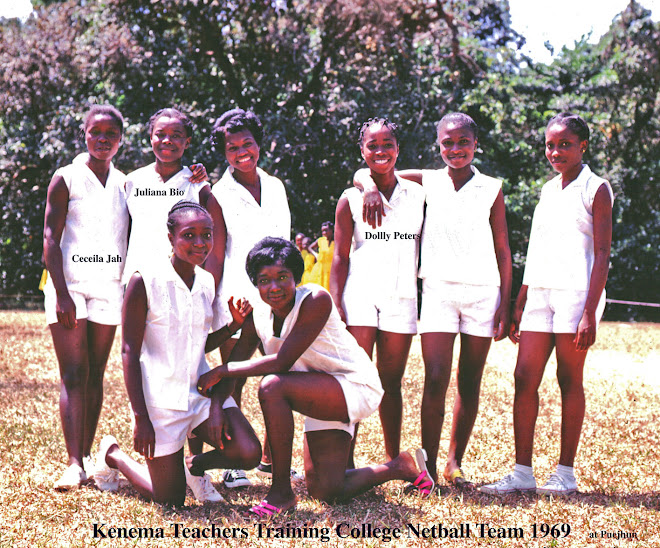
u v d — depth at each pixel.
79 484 4.34
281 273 3.91
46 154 19.69
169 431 3.98
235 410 4.13
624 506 4.12
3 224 22.27
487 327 4.73
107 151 4.76
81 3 20.98
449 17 19.80
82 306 4.70
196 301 4.09
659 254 23.61
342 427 4.12
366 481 4.21
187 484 4.38
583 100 25.39
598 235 4.55
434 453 4.63
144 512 3.89
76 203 4.73
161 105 19.14
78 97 20.55
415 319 4.77
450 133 4.71
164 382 4.00
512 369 9.70
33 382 7.94
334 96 19.12
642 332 16.38
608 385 8.52
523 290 4.97
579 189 4.64
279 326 4.11
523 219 22.88
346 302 4.75
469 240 4.72
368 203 4.64
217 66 19.62
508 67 24.23
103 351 4.85
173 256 4.10
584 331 4.48
